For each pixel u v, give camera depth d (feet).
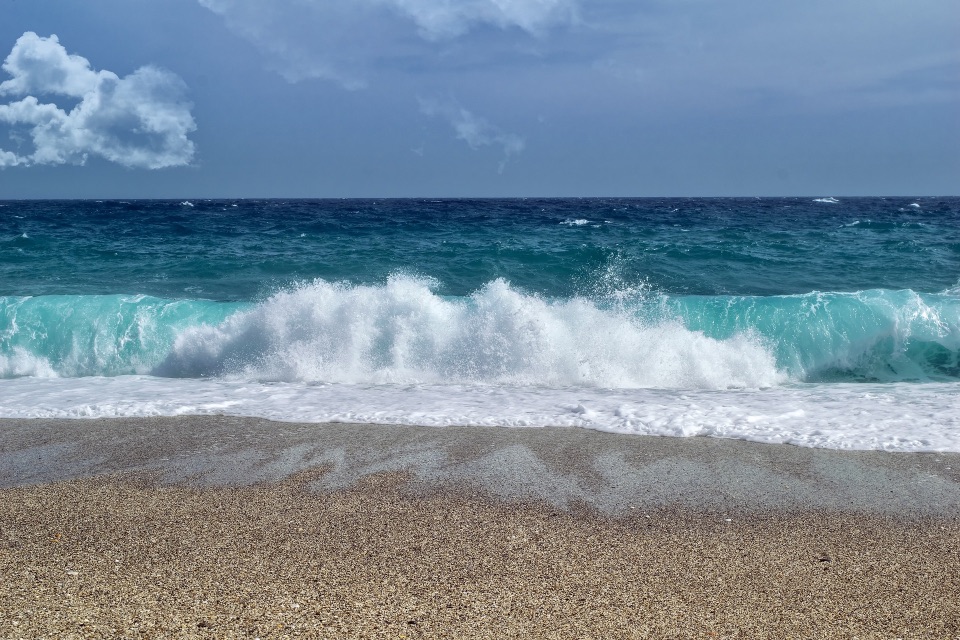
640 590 10.52
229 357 27.45
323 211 139.13
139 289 42.78
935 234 72.43
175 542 12.14
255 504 13.93
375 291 28.58
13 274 47.65
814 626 9.54
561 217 110.32
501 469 15.94
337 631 9.29
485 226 86.74
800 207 169.17
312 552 11.75
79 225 89.92
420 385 24.82
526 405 21.49
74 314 30.19
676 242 64.44
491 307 27.27
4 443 17.93
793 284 44.06
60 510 13.62
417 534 12.53
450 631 9.32
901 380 26.55
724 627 9.50
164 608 9.84
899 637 9.28
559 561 11.48
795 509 13.67
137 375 27.58
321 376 26.20
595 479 15.31
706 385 25.29
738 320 28.96
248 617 9.62
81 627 9.29
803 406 21.13
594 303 30.58
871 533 12.58
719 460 16.46
